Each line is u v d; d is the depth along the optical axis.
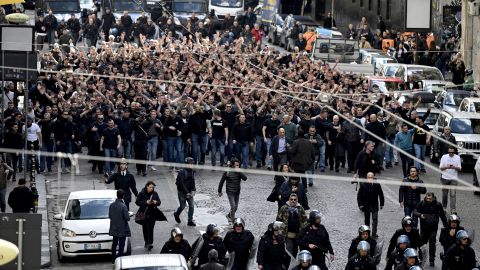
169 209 67.00
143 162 63.16
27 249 36.84
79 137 76.81
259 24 135.12
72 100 77.69
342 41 115.88
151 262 47.00
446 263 49.97
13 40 65.00
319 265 50.41
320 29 126.56
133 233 62.91
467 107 87.31
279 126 76.31
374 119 76.50
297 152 69.31
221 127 76.00
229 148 76.88
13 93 78.94
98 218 58.09
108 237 57.19
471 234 51.97
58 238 58.66
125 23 117.62
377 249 49.66
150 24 117.31
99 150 75.50
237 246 49.78
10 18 66.75
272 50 102.00
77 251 57.00
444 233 52.81
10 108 74.56
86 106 76.75
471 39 117.38
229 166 62.44
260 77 88.25
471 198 70.88
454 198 65.44
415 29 112.94
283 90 83.44
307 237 50.34
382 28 129.00
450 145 66.44
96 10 133.75
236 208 62.41
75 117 76.69
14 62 64.69
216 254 47.38
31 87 79.81
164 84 87.00
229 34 118.38
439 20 127.81
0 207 63.84
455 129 80.31
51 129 75.38
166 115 75.69
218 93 79.75
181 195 62.91
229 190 62.19
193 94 80.12
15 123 72.25
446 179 65.25
